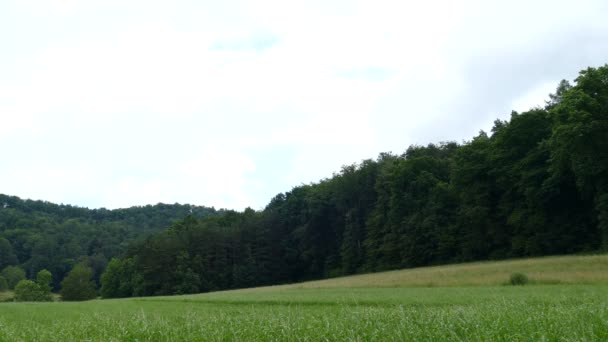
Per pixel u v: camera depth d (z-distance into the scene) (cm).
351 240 9081
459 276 4469
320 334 995
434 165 8219
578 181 4772
